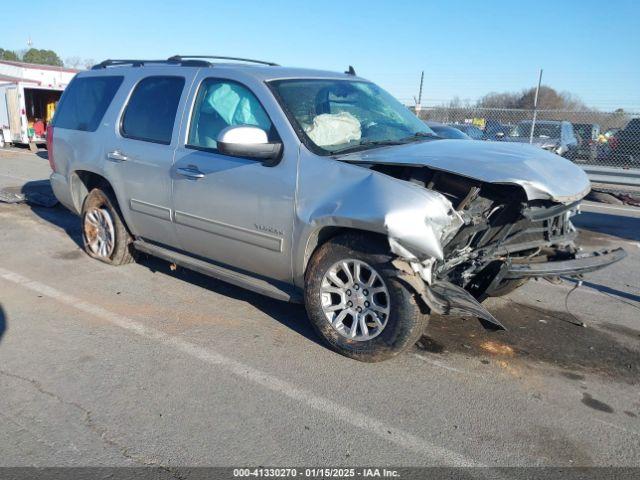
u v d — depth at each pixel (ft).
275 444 9.89
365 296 12.48
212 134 14.76
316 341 13.84
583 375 12.76
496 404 11.40
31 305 15.67
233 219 14.06
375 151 13.03
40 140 65.67
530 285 18.92
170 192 15.57
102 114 18.15
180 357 12.89
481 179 11.29
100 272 18.54
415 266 11.55
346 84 16.03
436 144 13.61
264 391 11.55
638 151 46.19
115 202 18.35
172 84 16.20
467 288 13.37
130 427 10.23
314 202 12.44
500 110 51.37
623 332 15.28
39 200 28.40
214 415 10.68
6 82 65.36
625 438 10.41
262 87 13.92
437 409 11.12
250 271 14.64
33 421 10.33
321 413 10.85
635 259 23.27
